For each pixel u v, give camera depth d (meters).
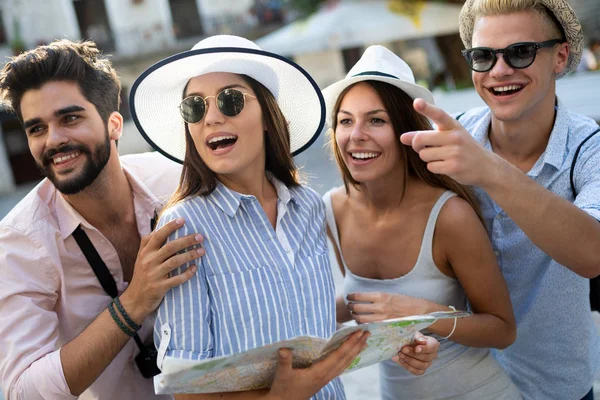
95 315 2.09
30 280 1.94
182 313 1.58
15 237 1.95
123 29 22.73
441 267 2.13
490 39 2.08
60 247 2.03
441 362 2.16
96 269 2.09
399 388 2.23
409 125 2.09
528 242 2.21
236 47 1.70
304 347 1.47
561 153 2.15
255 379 1.56
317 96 1.99
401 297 2.00
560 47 2.12
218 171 1.71
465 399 2.16
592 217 1.79
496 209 2.22
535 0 2.02
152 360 2.10
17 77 1.87
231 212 1.70
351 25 11.41
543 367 2.36
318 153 14.33
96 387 2.09
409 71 2.19
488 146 2.34
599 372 3.69
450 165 1.59
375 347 1.65
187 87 1.81
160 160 2.39
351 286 2.32
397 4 11.39
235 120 1.71
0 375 1.85
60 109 1.88
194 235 1.61
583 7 11.87
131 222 2.19
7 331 1.86
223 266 1.63
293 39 11.78
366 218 2.23
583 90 6.96
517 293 2.29
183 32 23.77
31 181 19.94
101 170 1.99
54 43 1.99
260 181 1.84
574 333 2.30
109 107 2.03
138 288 1.65
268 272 1.67
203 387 1.50
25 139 19.77
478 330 2.05
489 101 2.16
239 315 1.61
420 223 2.12
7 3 20.23
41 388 1.74
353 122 2.08
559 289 2.24
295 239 1.81
